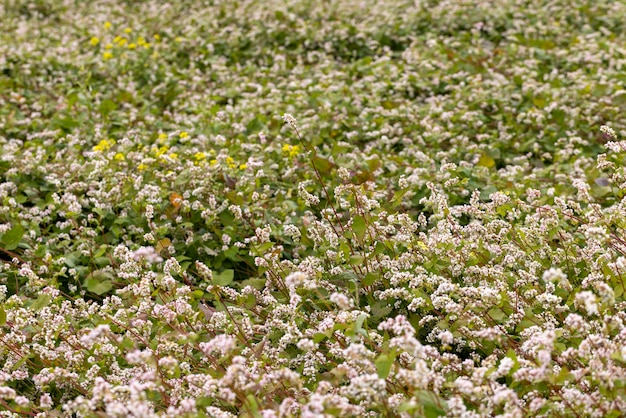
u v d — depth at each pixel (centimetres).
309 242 544
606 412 324
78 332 438
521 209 529
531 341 351
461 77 891
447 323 411
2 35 1206
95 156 684
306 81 902
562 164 691
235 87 937
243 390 352
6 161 682
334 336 401
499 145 734
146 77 997
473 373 346
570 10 1141
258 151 695
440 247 464
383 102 848
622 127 750
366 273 478
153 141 772
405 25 1109
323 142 760
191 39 1114
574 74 874
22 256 571
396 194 521
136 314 448
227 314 454
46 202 638
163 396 376
